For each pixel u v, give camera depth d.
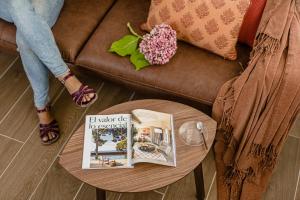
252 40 1.73
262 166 1.71
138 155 1.31
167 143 1.35
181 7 1.68
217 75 1.65
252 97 1.53
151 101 1.51
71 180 1.75
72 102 2.04
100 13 1.93
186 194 1.71
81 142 1.38
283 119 1.56
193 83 1.64
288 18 1.59
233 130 1.63
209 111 1.71
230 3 1.61
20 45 1.68
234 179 1.71
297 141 1.90
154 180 1.27
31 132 1.92
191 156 1.33
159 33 1.60
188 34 1.71
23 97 2.06
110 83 2.03
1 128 1.93
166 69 1.68
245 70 1.57
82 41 1.81
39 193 1.71
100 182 1.27
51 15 1.79
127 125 1.41
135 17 1.88
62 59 1.73
